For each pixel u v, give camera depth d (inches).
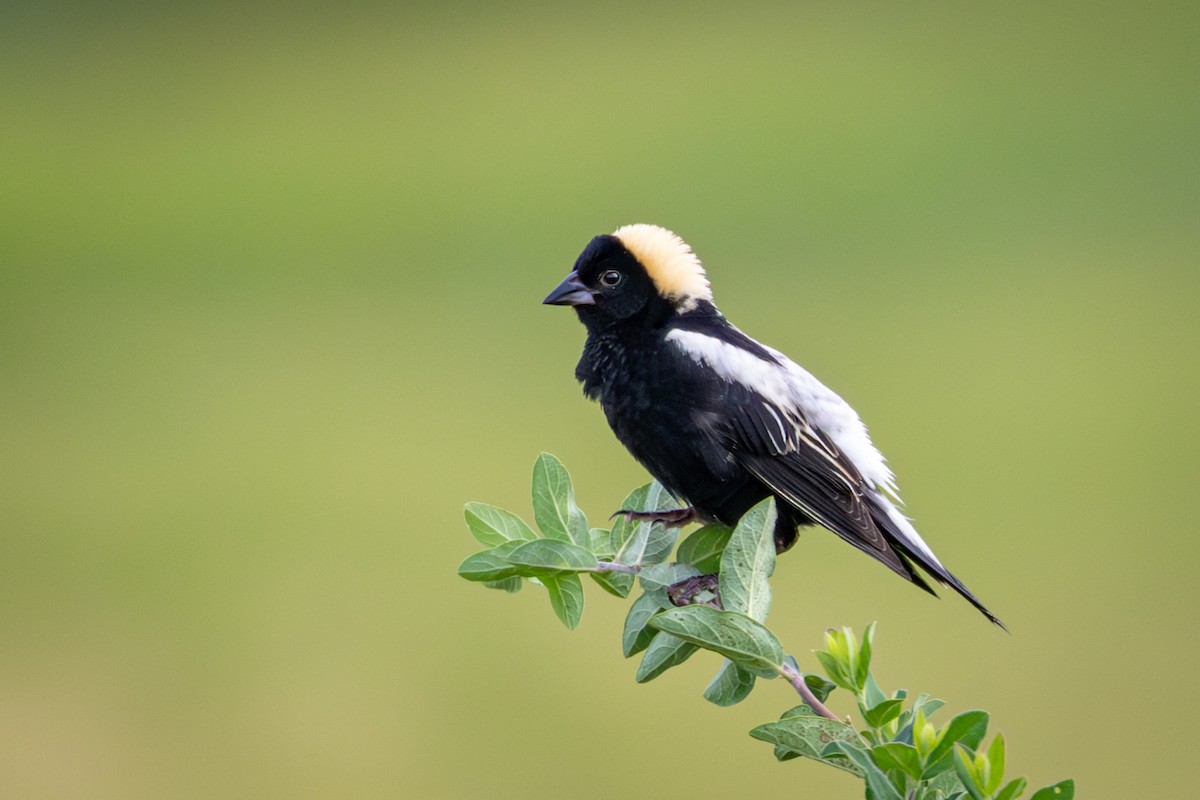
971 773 113.3
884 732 126.3
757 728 126.0
